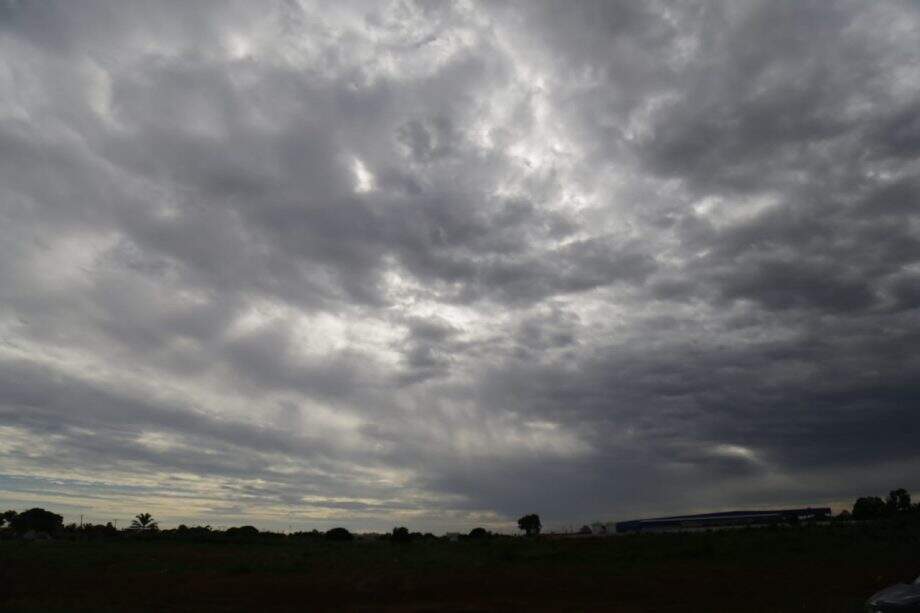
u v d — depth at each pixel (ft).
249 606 64.28
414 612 59.88
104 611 57.77
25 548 131.64
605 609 60.90
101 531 206.18
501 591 75.46
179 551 140.97
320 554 135.23
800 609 56.24
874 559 98.53
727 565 98.12
